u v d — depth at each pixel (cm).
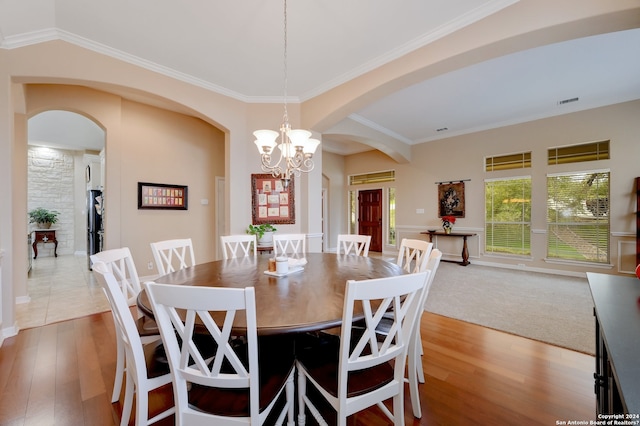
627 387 57
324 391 117
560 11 197
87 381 181
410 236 668
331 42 269
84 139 580
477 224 565
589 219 446
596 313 104
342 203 805
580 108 447
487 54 240
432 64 259
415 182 659
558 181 475
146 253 406
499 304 325
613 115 422
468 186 575
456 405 159
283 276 176
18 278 326
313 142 225
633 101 408
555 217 478
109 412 154
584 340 235
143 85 301
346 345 103
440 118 501
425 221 641
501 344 230
